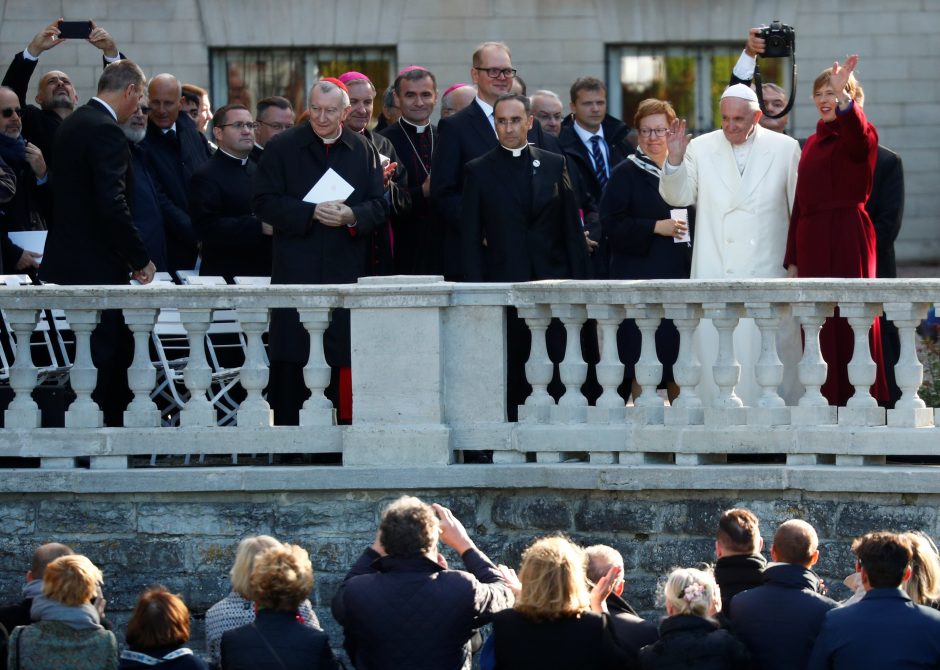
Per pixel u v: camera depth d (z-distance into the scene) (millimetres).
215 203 36906
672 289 30297
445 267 35094
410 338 31109
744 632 24578
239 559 25703
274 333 32500
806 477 29984
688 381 30688
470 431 31438
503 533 31531
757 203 33062
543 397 31422
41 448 31406
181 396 36500
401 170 36656
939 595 24828
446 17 55969
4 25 54750
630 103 56750
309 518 31531
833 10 56250
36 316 31422
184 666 24312
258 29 55719
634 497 30922
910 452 29688
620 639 25109
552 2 56062
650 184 34688
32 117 40312
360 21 55844
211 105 56000
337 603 25047
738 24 56250
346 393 32625
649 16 56125
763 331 30312
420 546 24906
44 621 25047
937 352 41500
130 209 33562
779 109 38250
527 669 23812
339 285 31219
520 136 33438
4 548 31703
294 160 33281
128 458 31750
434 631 24547
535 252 33469
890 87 56562
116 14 55219
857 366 30078
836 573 30156
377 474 31062
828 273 31859
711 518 30641
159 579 31656
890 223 35469
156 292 31141
